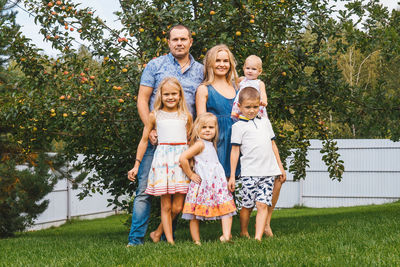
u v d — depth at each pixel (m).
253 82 4.54
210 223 8.18
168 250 3.57
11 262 3.71
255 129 4.20
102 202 16.14
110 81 6.02
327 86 6.89
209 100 4.38
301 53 6.70
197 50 6.04
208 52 4.44
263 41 6.17
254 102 4.16
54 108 5.91
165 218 4.20
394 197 15.70
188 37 4.40
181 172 4.09
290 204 16.78
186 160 4.03
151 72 4.43
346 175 16.20
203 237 5.39
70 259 3.48
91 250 3.98
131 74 5.90
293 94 6.83
